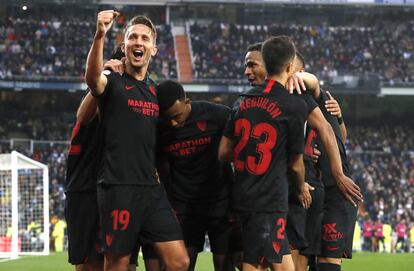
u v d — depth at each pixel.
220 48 58.84
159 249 8.21
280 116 7.97
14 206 25.92
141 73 8.23
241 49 59.03
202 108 9.07
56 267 20.22
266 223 7.93
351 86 55.75
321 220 9.81
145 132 8.05
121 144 7.98
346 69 58.59
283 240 8.01
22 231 36.25
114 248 7.97
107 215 8.02
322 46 60.09
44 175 28.38
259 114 8.03
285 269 8.09
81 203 8.80
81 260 8.84
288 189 8.58
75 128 8.76
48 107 57.41
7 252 27.64
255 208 7.95
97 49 7.65
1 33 58.12
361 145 57.22
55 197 46.81
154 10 60.31
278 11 61.25
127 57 8.17
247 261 8.00
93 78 7.74
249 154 8.02
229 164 9.35
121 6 59.62
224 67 57.12
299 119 8.02
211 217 9.34
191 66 57.44
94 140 8.67
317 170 9.77
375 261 25.77
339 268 10.04
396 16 62.06
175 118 8.70
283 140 8.02
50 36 58.75
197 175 9.18
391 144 57.50
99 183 8.09
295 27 61.47
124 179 7.97
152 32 8.29
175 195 9.27
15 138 55.59
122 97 7.99
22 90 56.50
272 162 7.97
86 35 59.50
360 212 46.03
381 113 59.62
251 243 7.96
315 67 58.31
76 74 55.94
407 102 59.06
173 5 59.22
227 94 58.81
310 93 8.91
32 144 53.47
